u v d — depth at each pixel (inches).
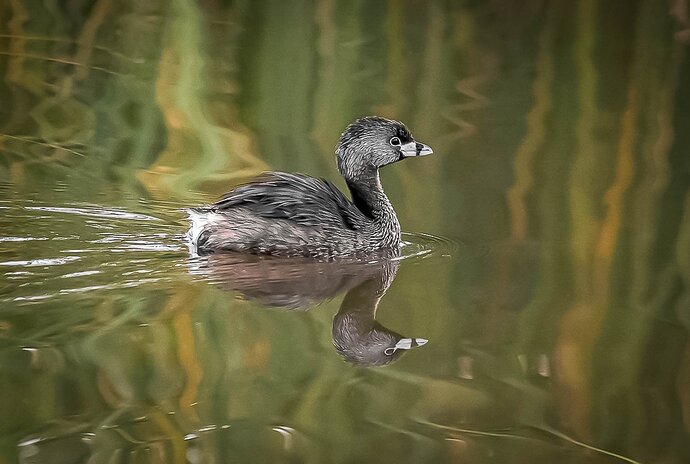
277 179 498.0
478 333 387.2
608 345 375.6
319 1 858.1
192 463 276.5
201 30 815.7
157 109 687.7
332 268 464.1
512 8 902.4
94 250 456.1
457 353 367.9
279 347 364.2
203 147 625.9
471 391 335.0
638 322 397.1
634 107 728.3
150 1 931.3
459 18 897.5
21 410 304.5
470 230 519.5
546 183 586.2
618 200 557.0
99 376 329.7
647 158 631.2
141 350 350.9
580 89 757.3
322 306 410.6
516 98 737.0
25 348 348.5
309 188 496.4
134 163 597.3
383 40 839.1
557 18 890.1
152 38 835.4
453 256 483.2
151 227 491.8
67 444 285.4
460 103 723.4
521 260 473.1
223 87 734.5
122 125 660.7
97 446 284.7
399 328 390.9
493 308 412.8
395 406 319.6
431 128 671.8
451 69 792.9
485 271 460.1
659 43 838.5
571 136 668.1
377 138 526.3
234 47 810.8
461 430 305.1
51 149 611.5
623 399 330.0
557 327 393.1
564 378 345.1
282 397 321.1
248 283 432.1
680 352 369.7
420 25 877.8
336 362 355.6
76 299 396.5
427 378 343.9
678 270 458.0
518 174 601.6
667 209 542.6
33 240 462.6
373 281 446.9
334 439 295.0
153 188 553.6
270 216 479.2
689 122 701.9
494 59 818.8
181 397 318.3
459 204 559.2
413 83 759.1
